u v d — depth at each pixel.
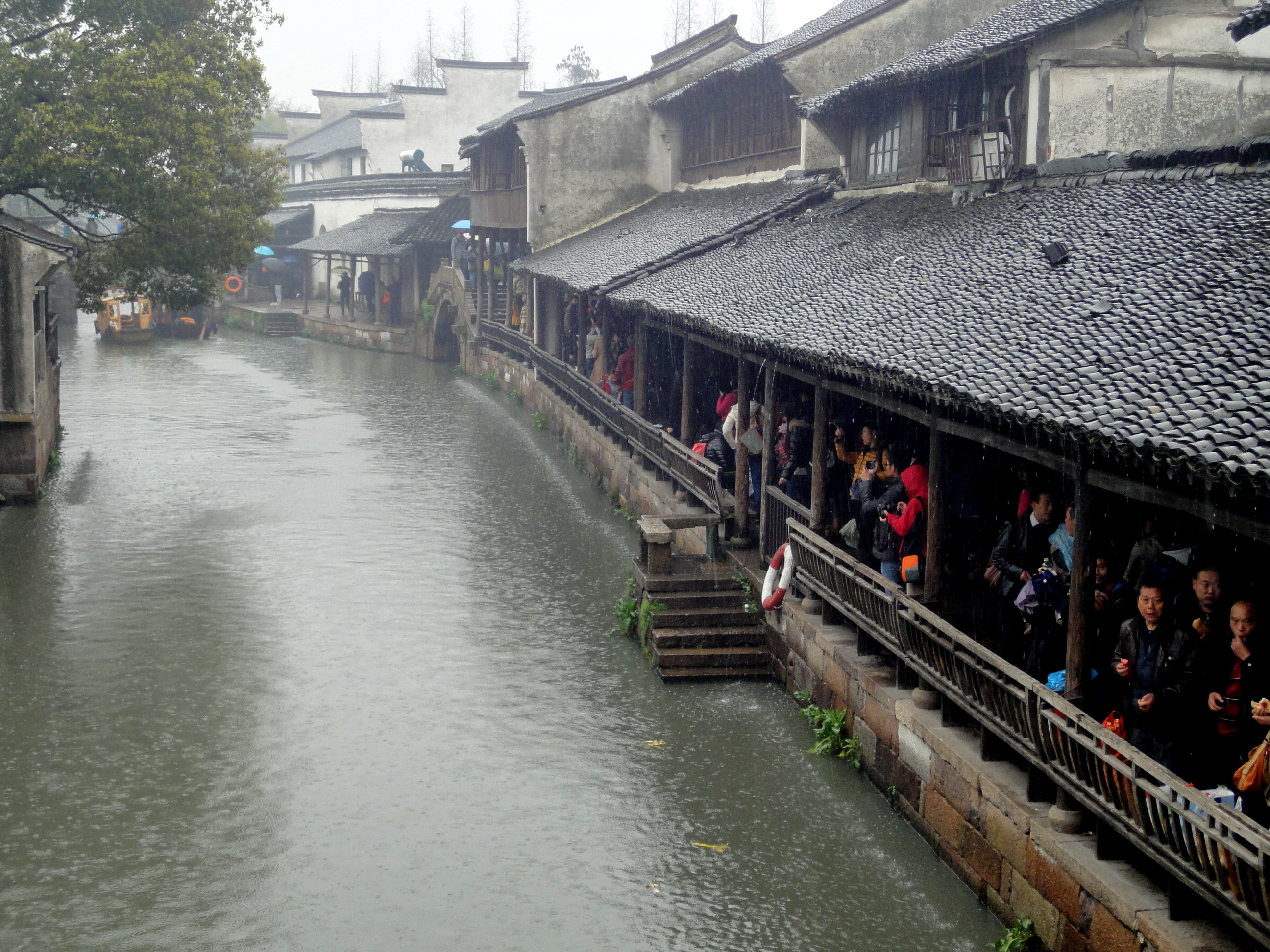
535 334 34.53
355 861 10.44
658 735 12.85
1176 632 7.77
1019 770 9.27
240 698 13.96
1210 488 6.60
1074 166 14.14
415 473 26.38
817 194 21.95
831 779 11.64
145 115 25.02
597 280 22.75
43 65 24.95
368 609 17.16
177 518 22.14
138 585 18.16
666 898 9.80
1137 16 15.07
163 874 10.23
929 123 17.97
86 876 10.16
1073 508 9.37
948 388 9.22
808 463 15.02
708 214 25.70
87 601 17.33
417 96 61.44
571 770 12.09
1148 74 15.07
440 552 20.12
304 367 44.53
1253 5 15.22
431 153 62.28
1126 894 7.42
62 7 26.39
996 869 9.05
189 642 15.79
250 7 27.80
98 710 13.60
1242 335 8.02
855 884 9.82
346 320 53.75
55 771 12.08
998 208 14.64
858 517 12.94
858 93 19.11
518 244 35.66
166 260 26.66
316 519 22.23
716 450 18.17
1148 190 12.51
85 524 21.55
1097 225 12.00
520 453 28.64
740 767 12.02
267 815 11.26
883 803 11.12
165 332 54.28
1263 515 6.49
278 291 63.09
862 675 11.64
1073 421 7.64
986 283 11.71
